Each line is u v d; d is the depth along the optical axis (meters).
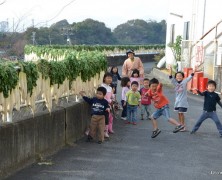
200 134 10.94
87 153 9.15
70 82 10.16
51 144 9.07
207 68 18.45
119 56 36.78
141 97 12.62
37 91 8.76
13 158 7.89
